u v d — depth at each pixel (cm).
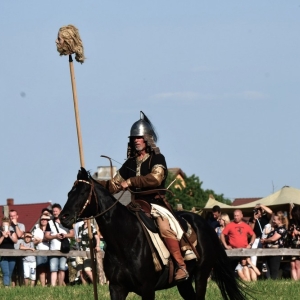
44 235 4350
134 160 2612
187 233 2642
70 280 4322
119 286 2450
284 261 4753
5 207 4569
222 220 4953
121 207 2458
